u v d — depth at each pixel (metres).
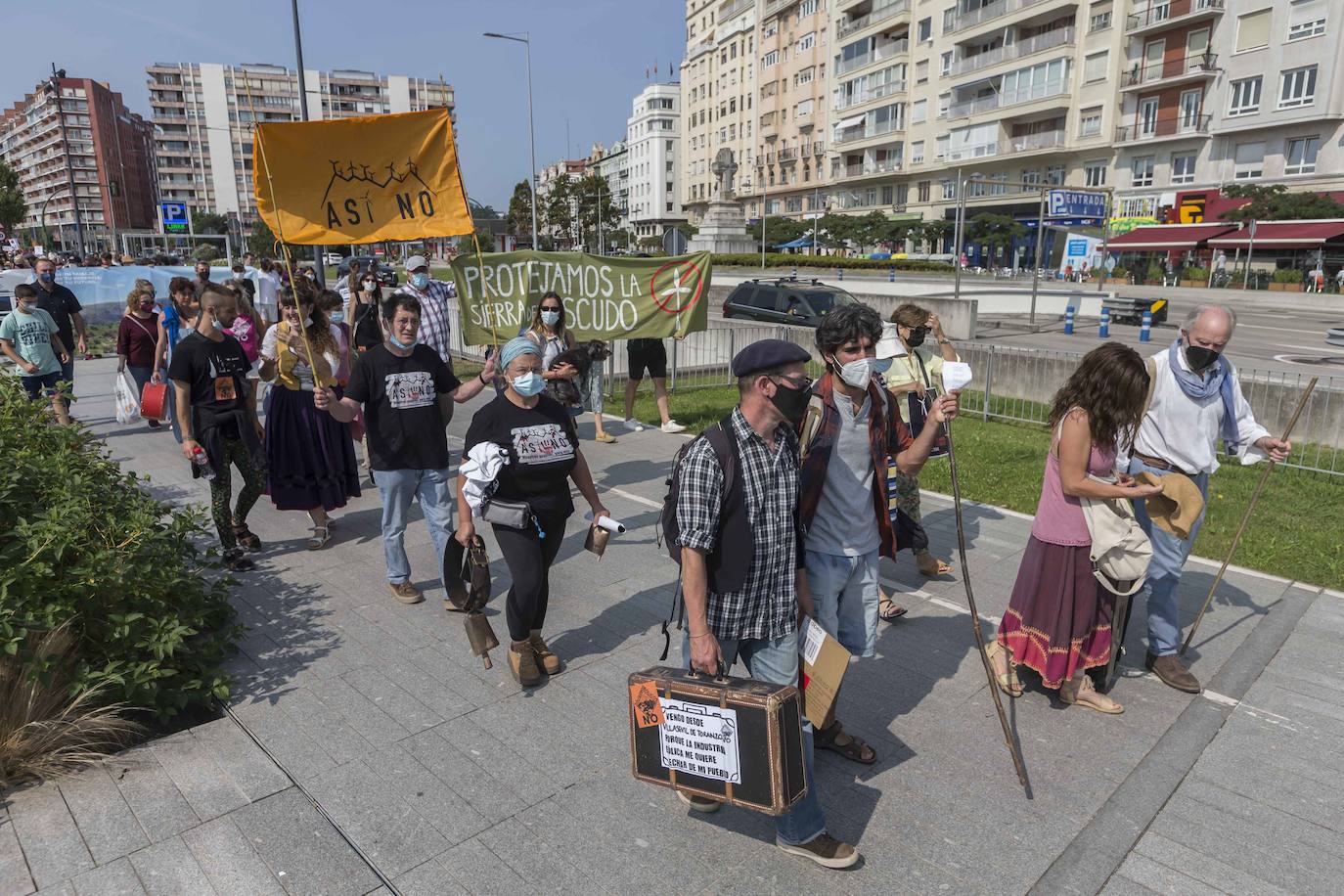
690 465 2.65
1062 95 46.94
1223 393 4.01
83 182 134.75
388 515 4.89
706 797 2.63
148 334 9.48
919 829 3.07
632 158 122.94
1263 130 38.34
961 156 54.69
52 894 2.70
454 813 3.13
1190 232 38.47
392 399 4.73
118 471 4.74
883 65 60.12
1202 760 3.52
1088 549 3.68
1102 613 3.79
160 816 3.09
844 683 4.16
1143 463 4.10
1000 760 3.51
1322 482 7.87
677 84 112.50
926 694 4.05
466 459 3.91
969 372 3.12
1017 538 6.27
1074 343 20.67
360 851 2.92
